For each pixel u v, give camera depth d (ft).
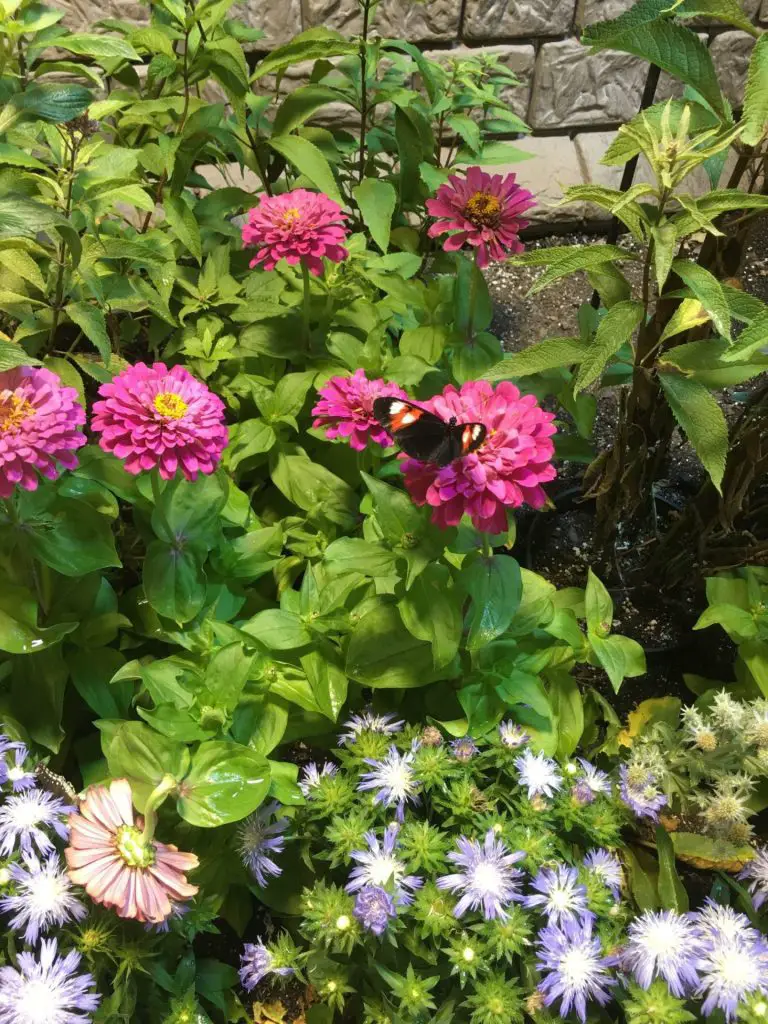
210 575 2.30
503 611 1.96
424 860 1.88
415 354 2.74
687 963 1.76
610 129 4.47
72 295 2.52
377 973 1.88
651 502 2.98
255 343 2.72
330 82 3.30
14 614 2.01
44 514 2.04
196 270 2.96
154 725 1.94
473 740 2.13
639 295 3.85
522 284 4.04
